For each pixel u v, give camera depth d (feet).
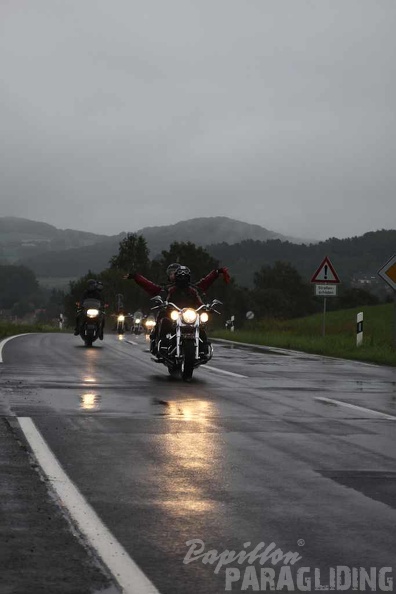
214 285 420.77
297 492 23.02
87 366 62.85
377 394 47.32
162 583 15.75
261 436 31.89
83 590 15.28
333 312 214.28
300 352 88.33
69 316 391.04
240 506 21.39
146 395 44.39
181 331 52.90
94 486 23.12
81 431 32.09
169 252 394.11
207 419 35.88
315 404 41.98
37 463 25.98
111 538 18.38
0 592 15.08
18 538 18.25
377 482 24.36
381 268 85.81
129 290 364.99
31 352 77.82
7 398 41.70
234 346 99.09
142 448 28.89
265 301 544.62
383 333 128.16
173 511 20.72
